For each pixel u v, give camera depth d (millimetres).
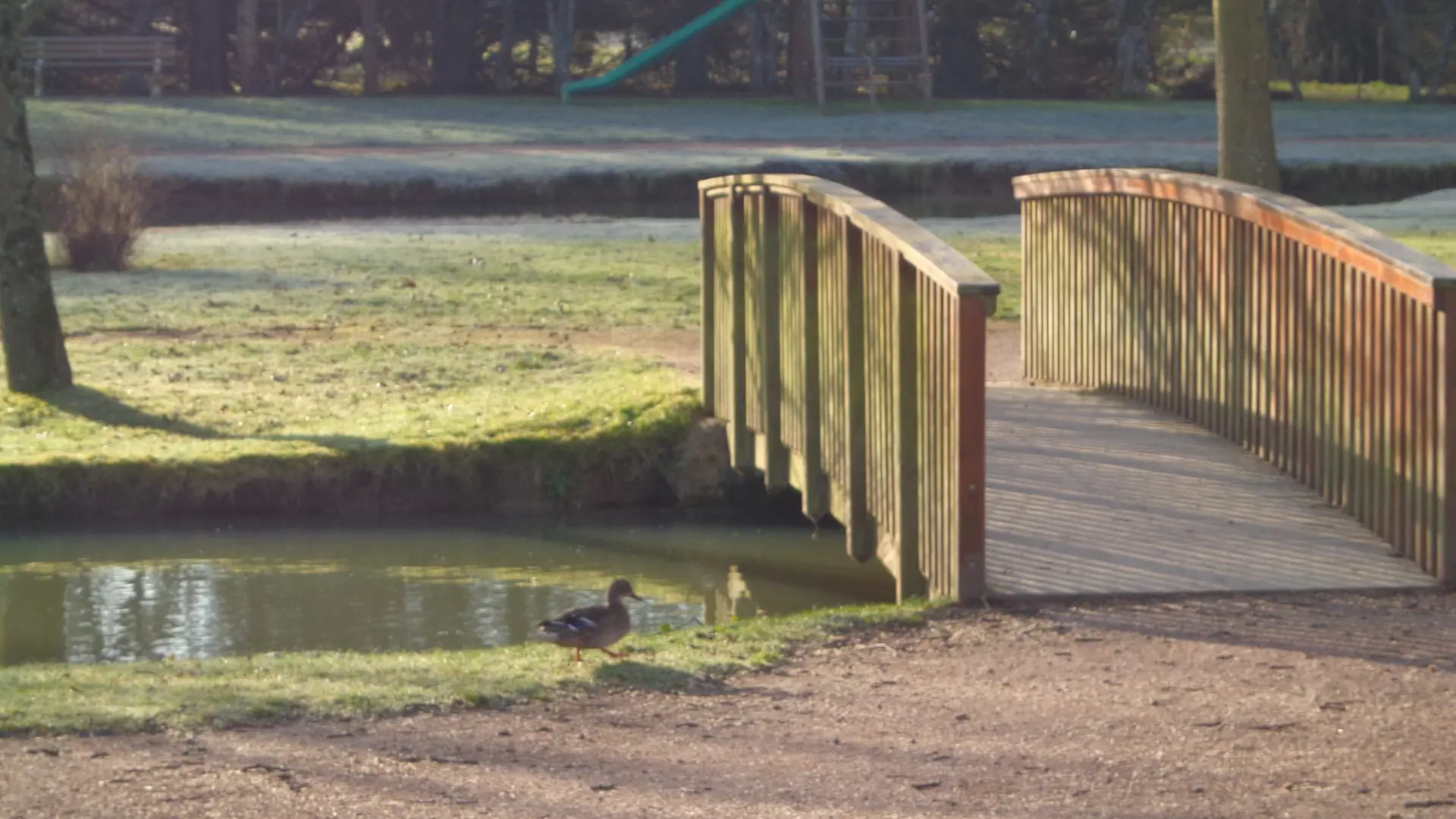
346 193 50562
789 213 15742
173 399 21531
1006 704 9156
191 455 18578
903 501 12469
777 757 8250
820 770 8023
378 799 7582
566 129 64938
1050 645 10414
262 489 18438
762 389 16703
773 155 55719
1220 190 15383
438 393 21922
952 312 11484
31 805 7445
